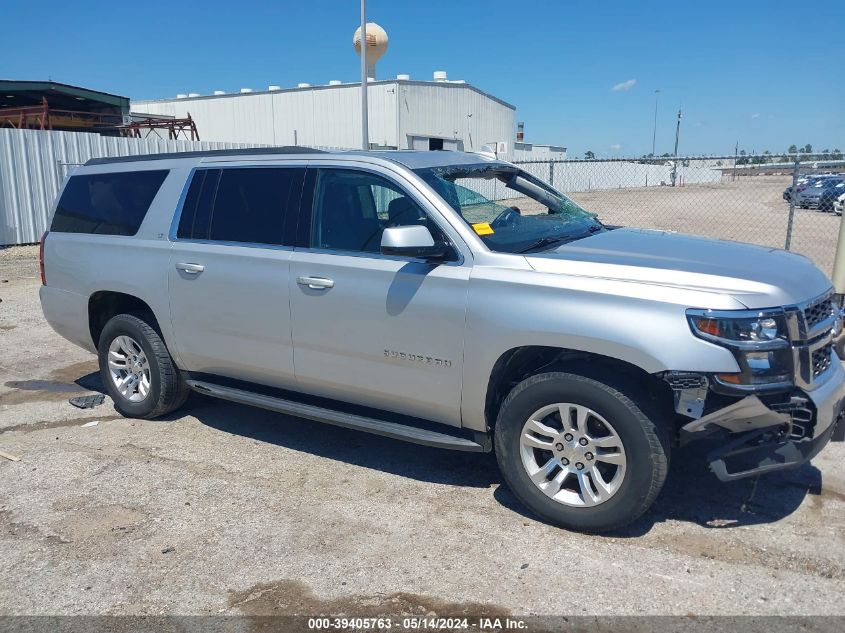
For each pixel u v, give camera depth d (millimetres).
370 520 3951
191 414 5703
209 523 3951
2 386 6430
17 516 4066
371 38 29641
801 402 3420
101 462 4773
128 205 5379
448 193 4188
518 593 3256
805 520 3846
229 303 4746
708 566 3434
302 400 4727
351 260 4242
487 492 4277
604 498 3631
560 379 3633
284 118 36594
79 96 23984
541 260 3773
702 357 3324
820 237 15711
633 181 35875
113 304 5680
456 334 3879
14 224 14562
